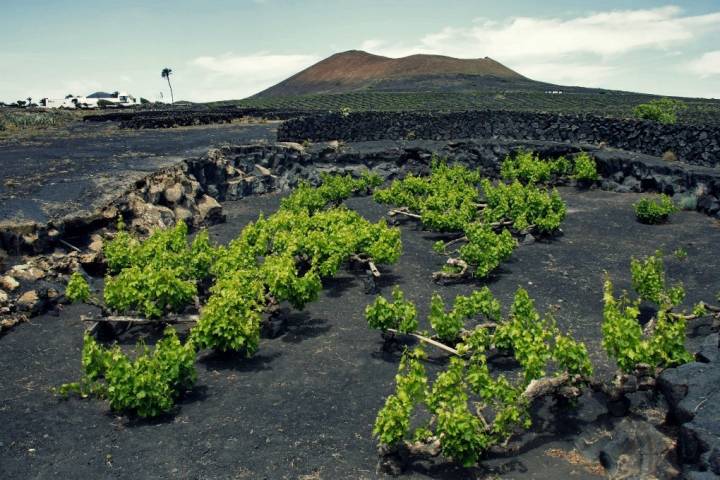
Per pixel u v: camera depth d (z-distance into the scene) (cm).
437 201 2894
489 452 1125
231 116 5347
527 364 1231
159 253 2014
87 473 1055
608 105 6731
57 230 2216
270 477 1046
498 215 2823
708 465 873
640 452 1019
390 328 1567
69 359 1543
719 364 1116
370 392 1356
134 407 1223
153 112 6050
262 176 3759
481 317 1800
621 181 3625
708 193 3058
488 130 4591
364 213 3359
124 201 2595
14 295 1847
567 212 3184
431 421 1105
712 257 2300
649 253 2417
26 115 6112
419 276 2234
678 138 3581
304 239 2170
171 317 1695
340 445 1149
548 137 4381
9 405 1298
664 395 1136
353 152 4200
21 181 2730
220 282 1759
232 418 1243
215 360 1541
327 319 1817
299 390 1366
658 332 1234
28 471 1062
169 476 1046
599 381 1248
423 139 4659
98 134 4466
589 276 2166
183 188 3012
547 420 1223
